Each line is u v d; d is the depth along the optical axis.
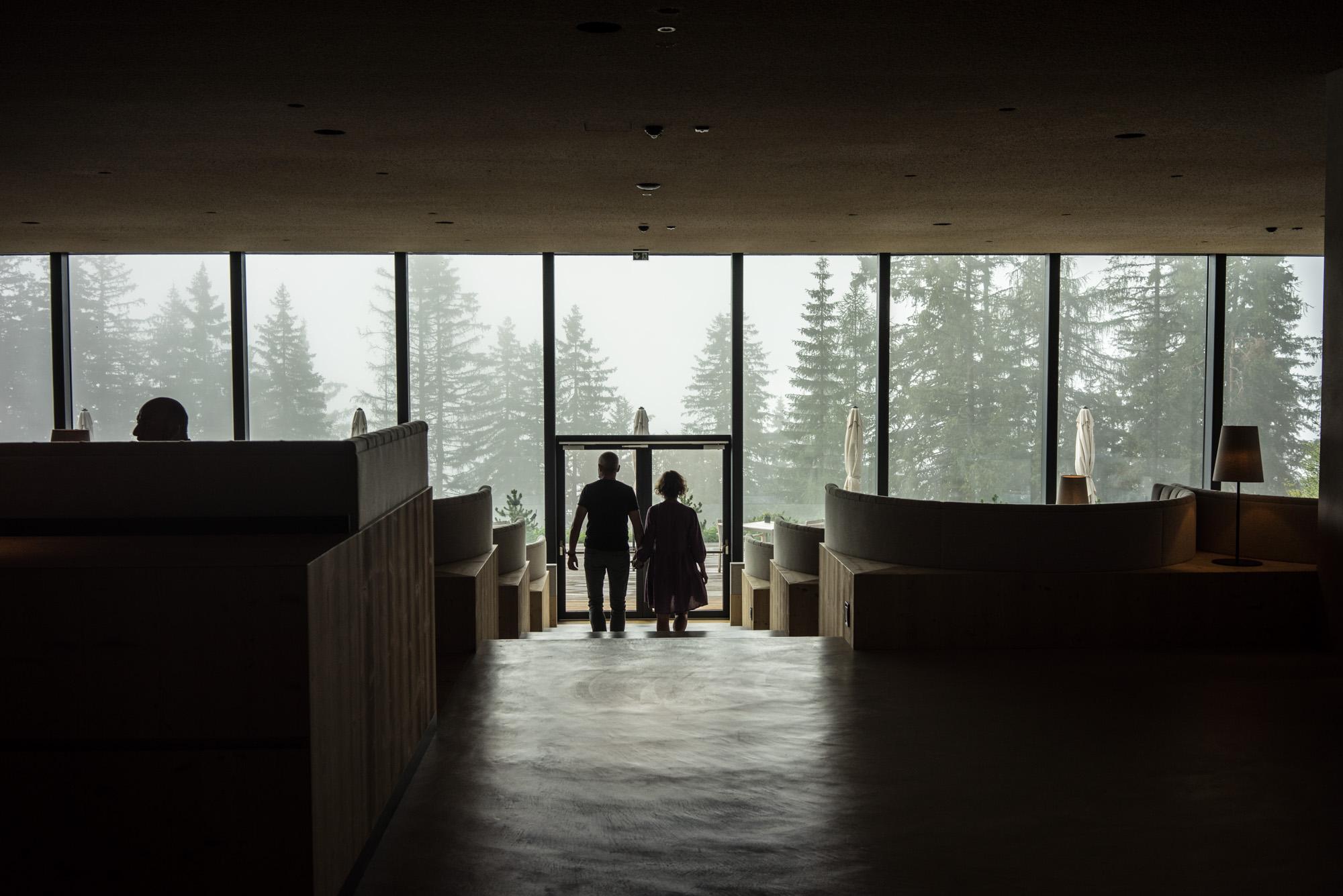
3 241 9.94
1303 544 6.37
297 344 11.17
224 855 2.60
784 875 3.17
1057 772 4.03
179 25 3.95
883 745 4.35
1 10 3.76
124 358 11.09
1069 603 6.02
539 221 8.97
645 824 3.54
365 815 3.20
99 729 2.56
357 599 3.09
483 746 4.33
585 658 5.84
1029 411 11.53
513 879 3.14
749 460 11.41
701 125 5.62
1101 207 8.27
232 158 6.34
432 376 11.24
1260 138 5.95
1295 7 3.87
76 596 2.54
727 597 11.16
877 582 6.00
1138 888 3.08
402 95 4.97
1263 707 4.85
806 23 4.00
